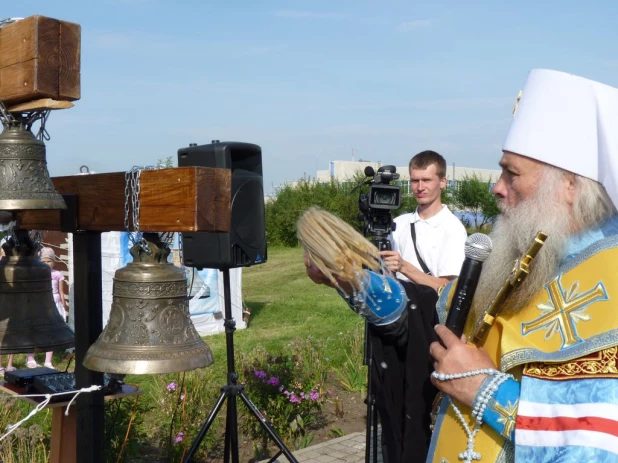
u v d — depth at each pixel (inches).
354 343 306.8
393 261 141.5
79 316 107.2
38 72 83.6
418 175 172.2
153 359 88.1
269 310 504.4
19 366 297.9
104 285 344.8
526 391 60.0
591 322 59.4
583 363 57.6
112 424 180.5
